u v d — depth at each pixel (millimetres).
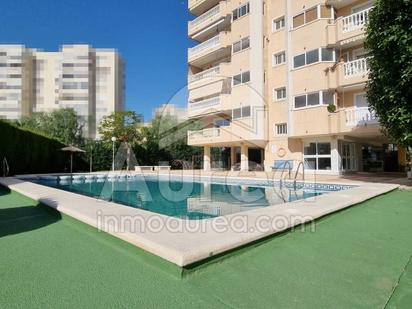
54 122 34031
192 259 2713
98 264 3002
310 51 16156
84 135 35969
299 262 3055
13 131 16922
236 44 20438
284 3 17969
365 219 5031
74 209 5023
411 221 4895
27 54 61281
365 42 9203
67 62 61844
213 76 22328
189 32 25641
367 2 15062
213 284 2561
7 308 2145
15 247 3555
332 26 15359
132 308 2146
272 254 3252
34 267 2914
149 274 2756
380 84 8602
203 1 24250
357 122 13750
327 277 2711
